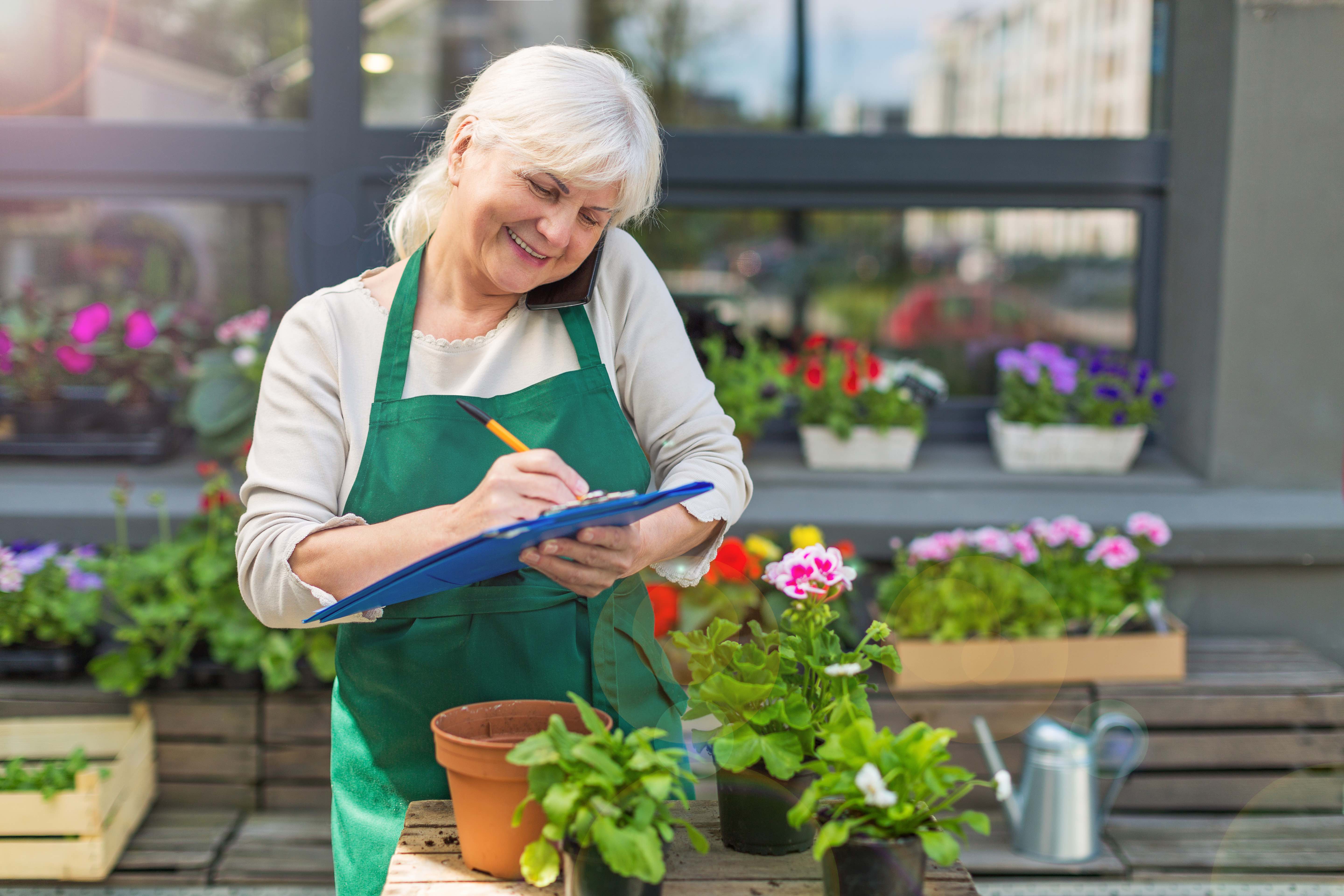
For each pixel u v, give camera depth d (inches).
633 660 39.2
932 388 120.1
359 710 44.6
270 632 94.6
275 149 116.0
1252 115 109.3
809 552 42.0
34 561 95.0
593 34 124.3
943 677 95.1
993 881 90.7
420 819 41.1
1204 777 97.0
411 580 34.4
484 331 45.4
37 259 120.3
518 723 40.4
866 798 34.0
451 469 43.4
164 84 117.6
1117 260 123.8
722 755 36.1
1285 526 106.7
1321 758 96.2
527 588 44.3
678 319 48.7
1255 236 111.0
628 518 35.6
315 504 42.4
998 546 99.3
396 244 48.3
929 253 127.3
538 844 35.3
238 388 114.5
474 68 121.5
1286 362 112.4
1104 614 98.6
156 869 88.9
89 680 98.2
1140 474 117.2
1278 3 107.0
